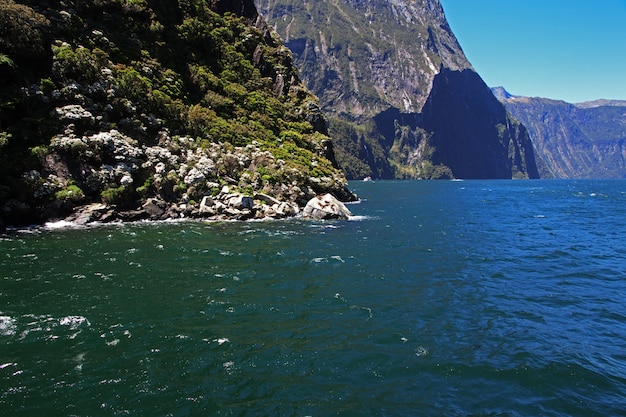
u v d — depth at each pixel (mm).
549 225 46312
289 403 10992
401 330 15930
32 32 37062
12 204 31922
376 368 12961
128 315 16281
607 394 11867
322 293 19953
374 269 24750
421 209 61562
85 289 18906
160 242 29000
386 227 41062
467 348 14539
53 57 38188
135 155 38938
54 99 36969
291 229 37031
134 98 43469
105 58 43844
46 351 13234
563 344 15016
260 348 14000
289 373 12492
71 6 47250
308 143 70062
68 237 29328
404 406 11031
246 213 41062
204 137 50062
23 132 34188
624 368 13352
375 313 17594
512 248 32438
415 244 32875
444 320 17078
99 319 15789
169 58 58188
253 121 63594
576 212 60969
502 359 13773
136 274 21453
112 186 36594
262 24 87938
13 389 11141
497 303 19328
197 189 41219
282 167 50688
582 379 12633
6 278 20016
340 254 28219
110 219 35875
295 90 82188
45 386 11328
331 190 59688
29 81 36250
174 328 15289
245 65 73688
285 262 25312
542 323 16969
